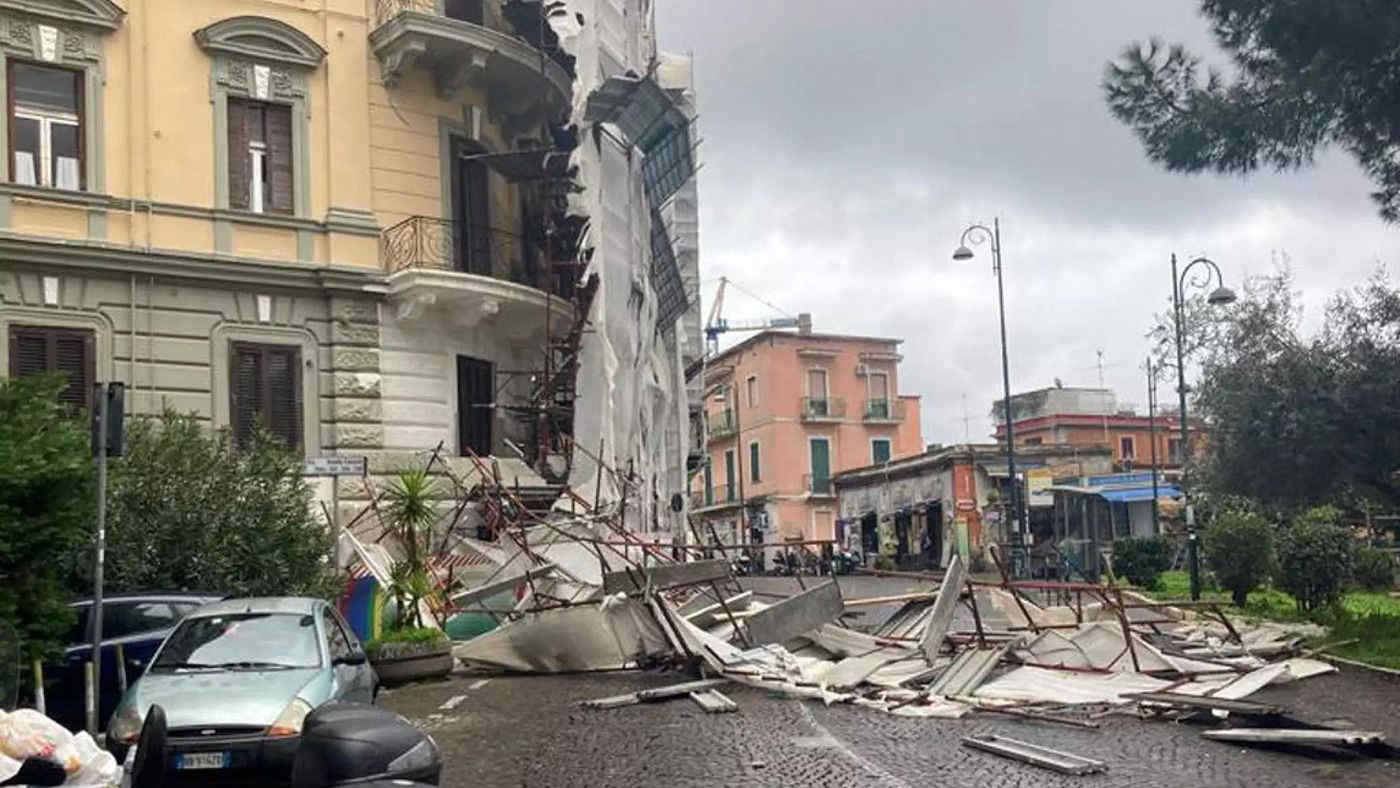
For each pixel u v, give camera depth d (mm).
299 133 22188
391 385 22359
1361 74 14055
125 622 12477
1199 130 14961
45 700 11984
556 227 25578
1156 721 11992
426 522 18484
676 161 33156
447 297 22391
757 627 16766
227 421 20906
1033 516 48344
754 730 11711
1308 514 23609
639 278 30469
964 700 13156
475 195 24531
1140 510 45031
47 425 11250
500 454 24250
